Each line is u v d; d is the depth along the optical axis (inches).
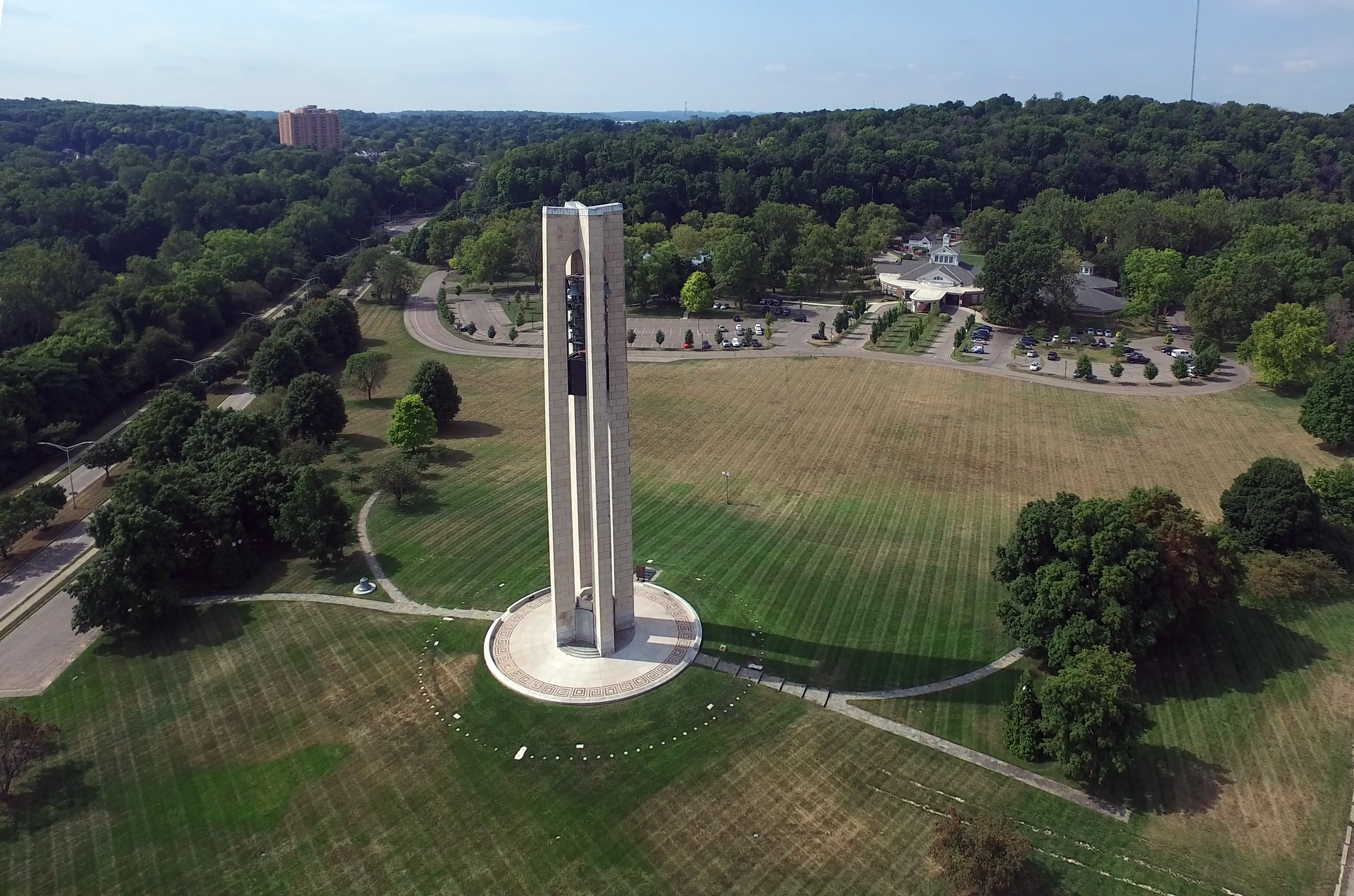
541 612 3203.7
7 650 3110.2
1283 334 5915.4
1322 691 2819.9
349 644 3063.5
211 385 6397.6
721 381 6353.3
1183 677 2893.7
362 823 2279.8
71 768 2502.5
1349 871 2155.5
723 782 2413.9
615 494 2856.8
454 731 2605.8
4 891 2086.6
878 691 2817.4
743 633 3110.2
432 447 5036.9
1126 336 7209.6
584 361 2696.9
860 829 2261.3
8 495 4446.4
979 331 7514.8
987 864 2000.5
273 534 3747.5
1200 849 2219.5
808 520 4055.1
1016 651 3034.0
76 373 5585.6
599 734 2586.1
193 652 3056.1
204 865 2162.9
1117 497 4338.1
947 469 4699.8
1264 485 3518.7
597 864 2145.7
